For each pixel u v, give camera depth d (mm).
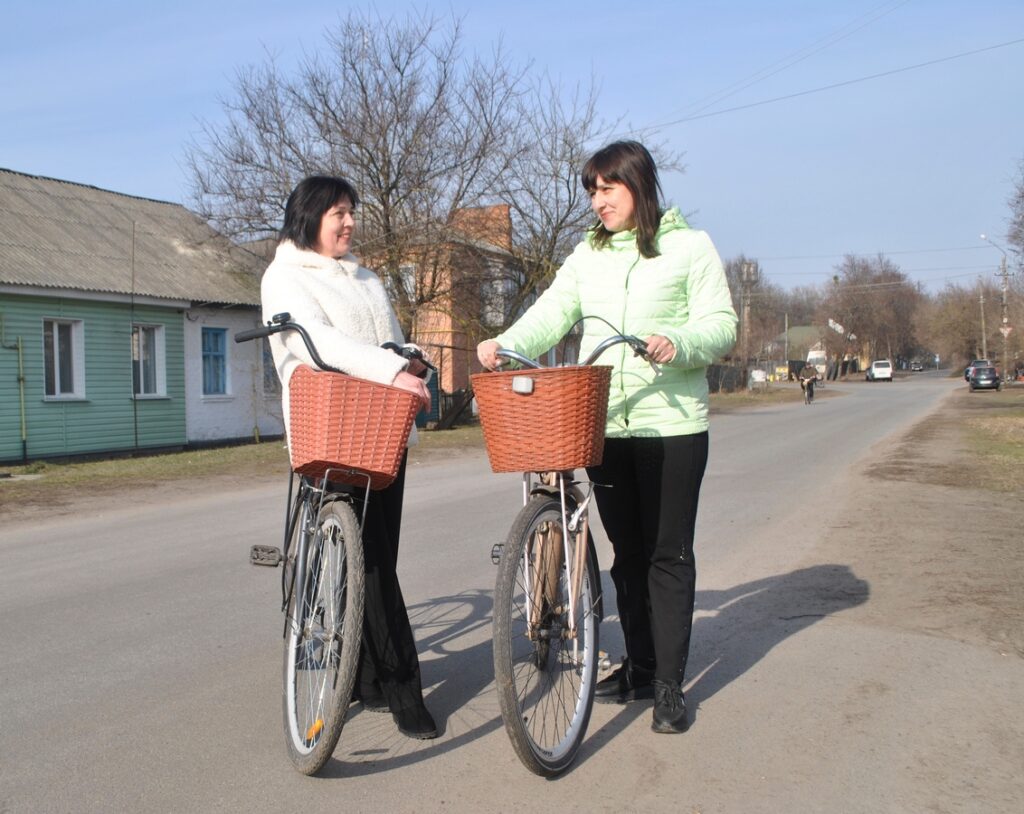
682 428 3246
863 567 6016
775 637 4465
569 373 2734
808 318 118688
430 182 21609
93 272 17750
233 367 20875
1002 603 4977
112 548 7406
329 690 2910
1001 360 50688
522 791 2836
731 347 3332
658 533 3299
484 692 3744
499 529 7922
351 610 2795
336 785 2893
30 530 8594
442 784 2891
